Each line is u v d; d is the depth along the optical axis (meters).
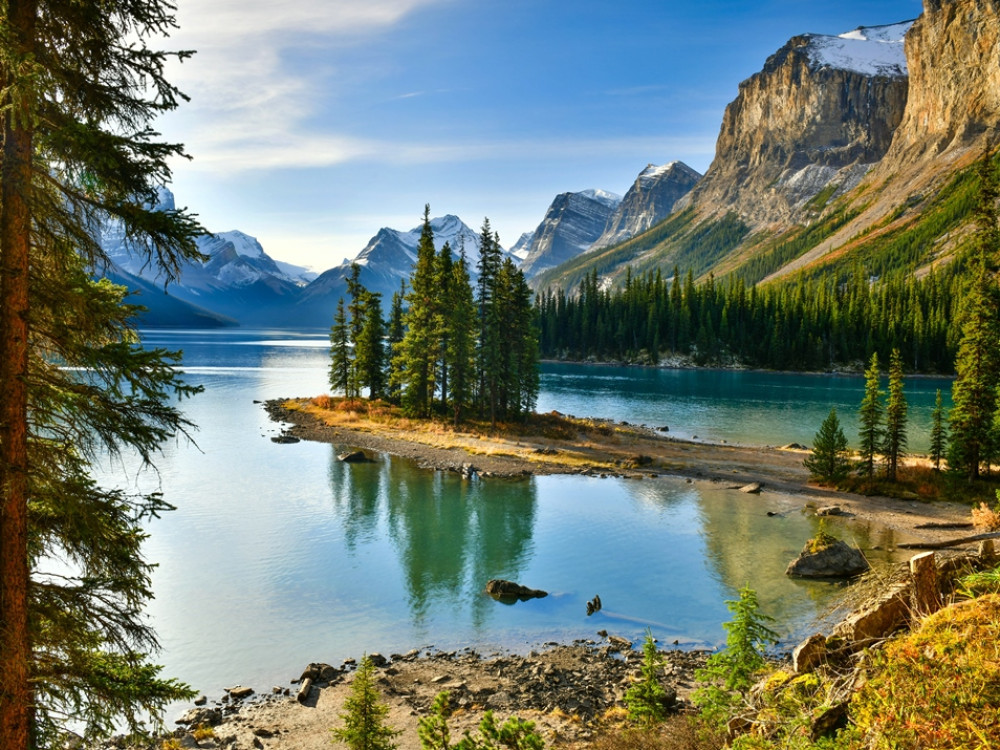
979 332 43.75
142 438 8.30
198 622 24.44
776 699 9.00
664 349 188.12
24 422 7.99
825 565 29.59
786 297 197.25
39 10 7.91
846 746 6.76
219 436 64.38
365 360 84.50
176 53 8.15
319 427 70.19
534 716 17.59
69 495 8.06
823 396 112.38
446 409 77.19
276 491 43.97
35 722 8.41
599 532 36.12
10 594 7.80
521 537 35.19
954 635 6.79
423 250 68.88
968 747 5.66
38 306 8.11
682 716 15.10
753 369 176.25
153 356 8.05
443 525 37.19
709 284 196.00
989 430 43.84
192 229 8.19
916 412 91.50
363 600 26.72
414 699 18.95
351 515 38.75
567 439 65.56
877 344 171.12
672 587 28.39
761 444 67.00
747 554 32.72
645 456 55.97
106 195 8.09
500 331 70.50
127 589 8.88
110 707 8.73
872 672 7.79
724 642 23.17
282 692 19.64
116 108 8.22
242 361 178.75
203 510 39.09
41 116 7.64
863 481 46.59
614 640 23.16
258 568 30.05
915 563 9.21
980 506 37.25
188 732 17.22
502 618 25.22
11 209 7.73
